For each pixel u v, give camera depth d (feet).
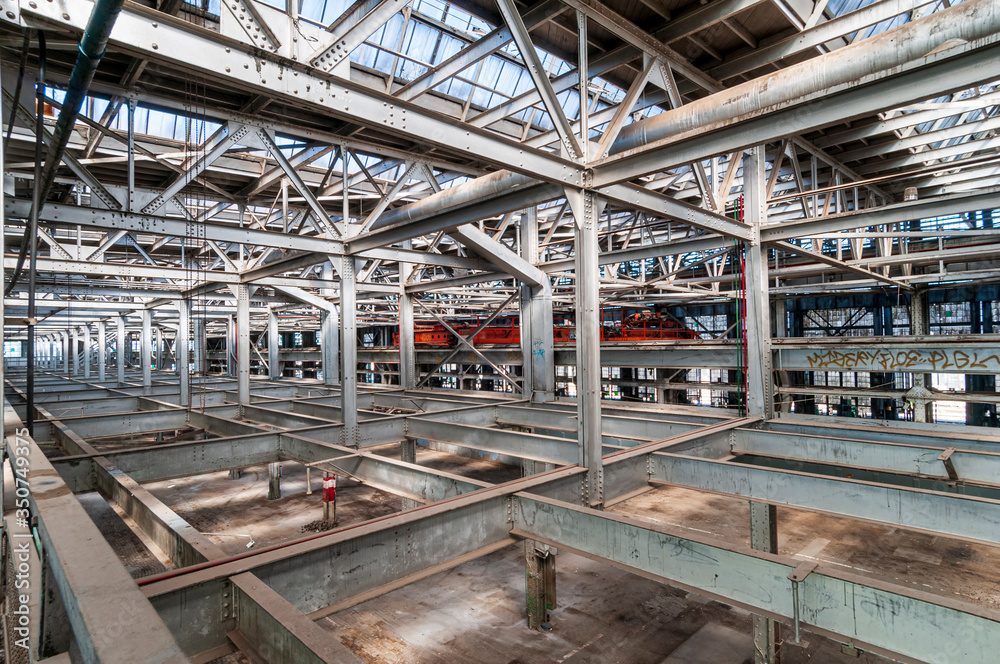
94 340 148.87
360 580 15.11
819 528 40.45
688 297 68.03
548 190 24.13
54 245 40.45
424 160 36.88
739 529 39.93
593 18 21.71
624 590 31.78
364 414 45.65
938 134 37.09
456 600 30.83
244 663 11.57
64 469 26.25
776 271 54.54
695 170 27.45
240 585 11.93
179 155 31.04
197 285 61.11
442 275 81.61
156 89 27.04
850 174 43.57
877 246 52.16
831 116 15.79
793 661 25.03
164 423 45.27
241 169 38.68
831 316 73.46
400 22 29.01
